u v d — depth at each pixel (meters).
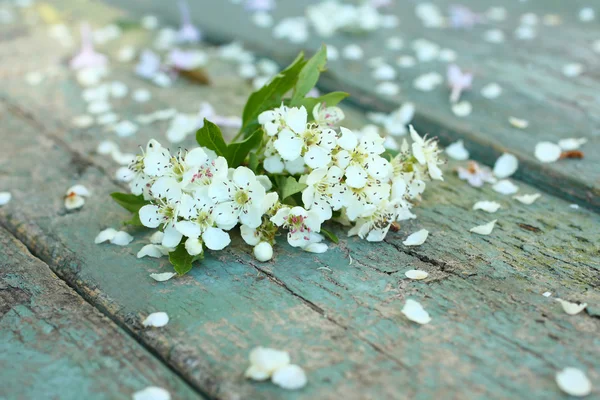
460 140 0.44
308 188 0.35
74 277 0.35
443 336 0.32
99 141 0.45
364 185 0.35
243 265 0.35
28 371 0.31
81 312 0.33
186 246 0.34
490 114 0.46
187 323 0.33
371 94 0.49
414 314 0.32
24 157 0.43
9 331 0.33
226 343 0.32
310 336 0.32
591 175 0.41
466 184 0.41
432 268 0.35
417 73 0.51
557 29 0.60
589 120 0.45
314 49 0.56
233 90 0.50
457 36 0.59
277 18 0.64
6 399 0.30
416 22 0.63
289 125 0.35
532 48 0.55
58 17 0.65
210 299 0.34
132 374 0.31
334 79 0.51
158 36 0.61
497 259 0.35
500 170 0.42
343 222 0.37
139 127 0.46
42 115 0.47
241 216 0.35
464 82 0.48
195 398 0.30
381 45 0.57
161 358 0.32
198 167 0.35
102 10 0.68
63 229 0.38
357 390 0.30
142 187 0.36
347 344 0.32
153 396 0.30
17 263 0.36
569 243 0.37
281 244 0.36
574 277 0.35
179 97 0.49
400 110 0.46
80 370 0.31
